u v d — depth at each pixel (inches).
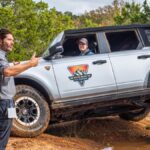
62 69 311.0
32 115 305.4
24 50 1095.6
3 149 204.2
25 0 1187.9
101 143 333.7
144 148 319.3
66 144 307.7
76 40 325.7
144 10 1128.2
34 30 1152.8
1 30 205.2
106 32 330.3
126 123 397.4
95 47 325.4
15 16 1130.0
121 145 329.1
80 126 369.7
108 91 317.7
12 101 205.2
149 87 327.3
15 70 194.4
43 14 1219.2
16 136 304.7
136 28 337.7
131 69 323.9
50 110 314.8
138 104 343.6
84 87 313.0
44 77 306.7
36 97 305.1
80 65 313.6
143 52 330.3
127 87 322.0
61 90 309.3
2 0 1181.1
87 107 319.0
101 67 317.4
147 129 385.7
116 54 324.8
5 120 202.1
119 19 1189.1
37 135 306.0
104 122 388.8
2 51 203.2
